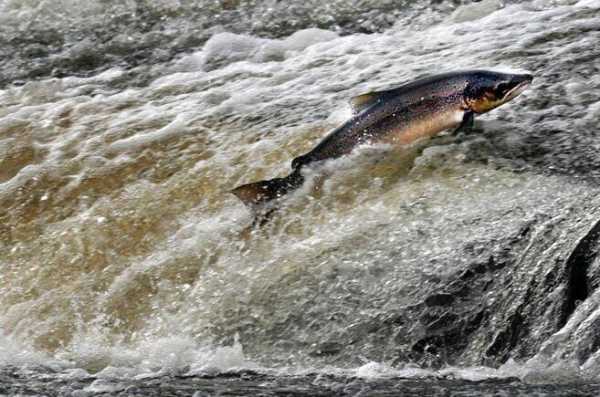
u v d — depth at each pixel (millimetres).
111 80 30828
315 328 20250
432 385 18562
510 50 26266
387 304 20109
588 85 24359
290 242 21578
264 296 20812
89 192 24422
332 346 20031
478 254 20203
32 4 35438
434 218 21094
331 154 22531
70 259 22922
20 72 32688
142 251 22688
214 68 30703
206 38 32812
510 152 22422
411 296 20078
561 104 23812
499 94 21938
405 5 32281
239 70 29062
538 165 22000
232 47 31484
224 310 20938
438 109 22297
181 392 18672
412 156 22594
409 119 22406
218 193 23500
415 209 21375
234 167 24078
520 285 19703
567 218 20391
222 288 21266
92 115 27531
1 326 21938
